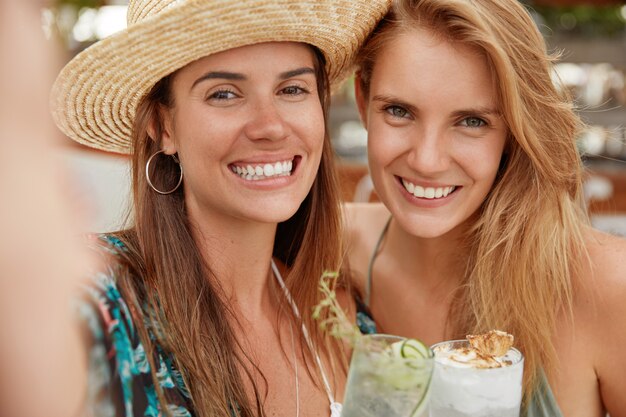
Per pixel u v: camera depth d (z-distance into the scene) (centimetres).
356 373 125
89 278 131
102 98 156
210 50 141
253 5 138
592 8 592
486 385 141
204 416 144
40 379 70
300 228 180
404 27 173
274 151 148
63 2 451
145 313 144
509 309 188
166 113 153
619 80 591
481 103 173
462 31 167
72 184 76
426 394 124
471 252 199
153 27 139
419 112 176
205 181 150
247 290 168
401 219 189
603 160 552
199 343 149
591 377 186
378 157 185
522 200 187
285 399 163
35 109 68
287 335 173
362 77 191
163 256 154
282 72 146
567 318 186
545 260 184
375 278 220
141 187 156
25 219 69
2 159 67
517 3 176
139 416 131
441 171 178
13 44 66
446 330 207
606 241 190
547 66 179
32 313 70
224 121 145
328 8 152
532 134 175
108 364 125
